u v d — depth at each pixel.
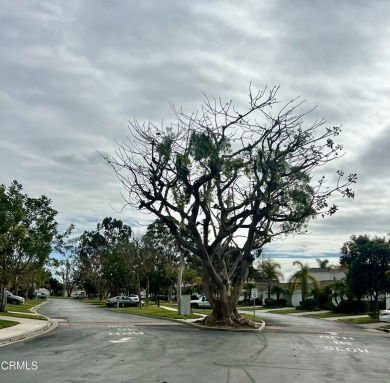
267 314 53.50
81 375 11.56
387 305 57.50
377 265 47.22
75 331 24.59
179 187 29.75
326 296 64.94
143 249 59.44
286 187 30.72
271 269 76.88
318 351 18.12
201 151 28.34
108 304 61.69
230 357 15.55
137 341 20.03
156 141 29.05
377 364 14.97
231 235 32.50
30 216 37.66
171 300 87.56
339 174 34.47
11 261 36.78
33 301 76.25
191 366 13.34
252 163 30.27
